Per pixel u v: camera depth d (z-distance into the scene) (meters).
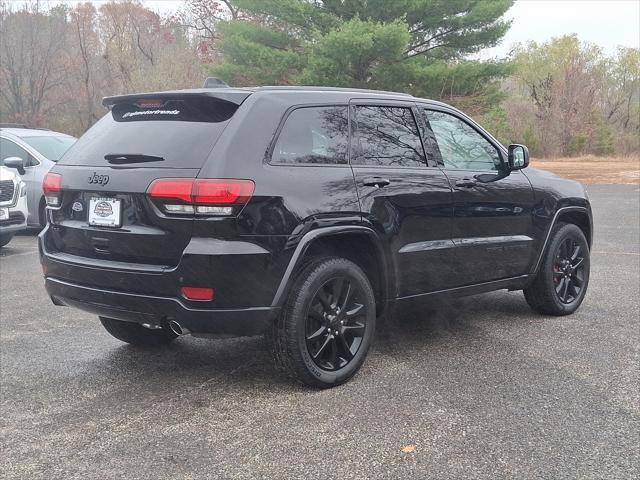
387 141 4.42
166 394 3.95
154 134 3.88
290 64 23.39
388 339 5.02
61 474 3.01
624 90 54.47
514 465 3.05
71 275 3.96
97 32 39.69
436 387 4.02
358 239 4.14
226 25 25.14
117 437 3.38
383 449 3.22
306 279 3.82
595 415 3.60
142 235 3.64
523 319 5.59
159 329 4.84
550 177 5.70
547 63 51.91
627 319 5.57
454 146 4.90
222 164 3.55
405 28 21.25
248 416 3.62
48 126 40.19
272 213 3.63
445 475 2.97
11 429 3.49
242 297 3.57
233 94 3.84
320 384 3.95
